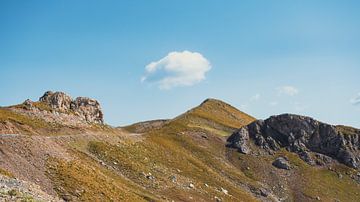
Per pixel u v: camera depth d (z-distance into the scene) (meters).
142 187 83.69
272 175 153.62
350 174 161.75
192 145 160.88
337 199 144.38
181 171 113.06
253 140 177.00
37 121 96.19
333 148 174.50
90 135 102.19
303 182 151.62
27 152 58.75
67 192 51.03
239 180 139.88
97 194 55.09
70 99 124.44
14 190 32.78
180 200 85.62
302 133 178.38
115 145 104.12
